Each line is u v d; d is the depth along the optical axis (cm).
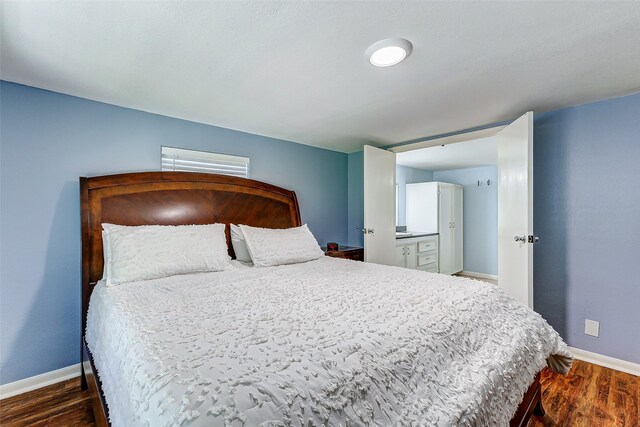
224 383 71
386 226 367
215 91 208
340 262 258
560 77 188
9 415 173
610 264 226
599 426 160
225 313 123
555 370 168
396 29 138
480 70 178
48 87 200
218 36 143
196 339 97
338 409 72
